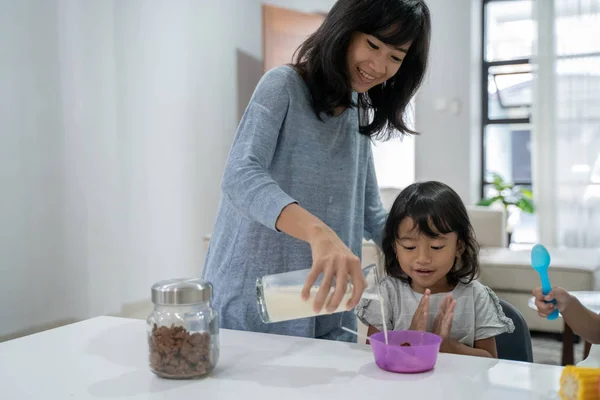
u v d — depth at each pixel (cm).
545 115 536
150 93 392
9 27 296
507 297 355
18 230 303
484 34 591
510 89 588
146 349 103
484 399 79
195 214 438
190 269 433
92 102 346
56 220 325
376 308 135
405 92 130
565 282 342
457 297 135
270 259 121
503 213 432
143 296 389
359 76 120
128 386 85
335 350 103
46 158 318
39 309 316
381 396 80
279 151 120
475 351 123
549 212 540
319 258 86
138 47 381
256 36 502
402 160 591
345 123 129
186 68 425
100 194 353
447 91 570
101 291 355
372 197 148
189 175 430
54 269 324
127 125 373
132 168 378
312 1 519
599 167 525
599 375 74
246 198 100
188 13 425
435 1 570
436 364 95
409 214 130
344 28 111
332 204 127
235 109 481
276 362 96
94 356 99
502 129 593
